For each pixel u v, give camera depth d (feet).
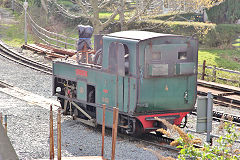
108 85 46.65
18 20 185.98
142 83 43.39
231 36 130.00
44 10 173.37
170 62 44.75
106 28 148.56
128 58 43.73
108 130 50.88
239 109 63.87
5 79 87.97
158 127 46.01
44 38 150.71
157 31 135.33
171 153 41.91
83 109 54.34
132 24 138.92
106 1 121.49
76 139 47.24
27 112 59.72
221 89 74.38
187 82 46.37
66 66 54.24
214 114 59.00
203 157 26.84
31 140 46.52
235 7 146.00
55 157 40.27
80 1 119.34
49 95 73.56
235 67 105.60
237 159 27.53
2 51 125.39
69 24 169.07
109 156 40.60
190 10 117.29
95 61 51.37
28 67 103.40
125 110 44.68
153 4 119.24
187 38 45.65
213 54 120.57
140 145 44.62
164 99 45.11
